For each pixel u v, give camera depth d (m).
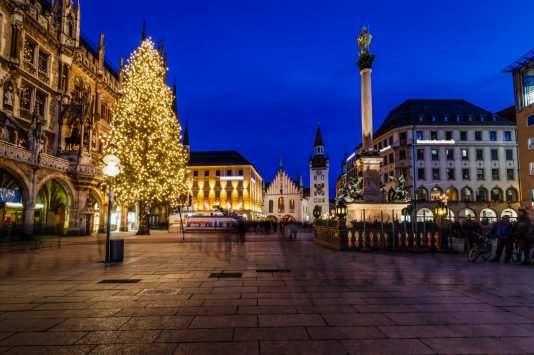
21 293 8.55
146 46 38.97
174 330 5.77
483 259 15.23
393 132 64.94
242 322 6.20
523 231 13.94
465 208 60.53
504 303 7.55
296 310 6.99
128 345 5.11
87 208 35.53
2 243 25.06
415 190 61.19
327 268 12.81
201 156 96.81
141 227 38.28
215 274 11.42
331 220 23.36
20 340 5.32
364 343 5.18
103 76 45.50
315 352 4.83
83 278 10.65
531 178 38.97
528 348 5.00
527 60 39.91
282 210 108.06
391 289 9.02
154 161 36.97
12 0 29.64
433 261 15.01
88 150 37.16
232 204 91.12
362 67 28.12
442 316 6.57
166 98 39.94
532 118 39.16
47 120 34.69
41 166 29.39
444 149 62.41
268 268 12.81
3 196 25.95
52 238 31.59
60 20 37.38
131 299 7.92
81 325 6.04
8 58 29.14
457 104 68.56
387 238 19.47
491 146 62.66
